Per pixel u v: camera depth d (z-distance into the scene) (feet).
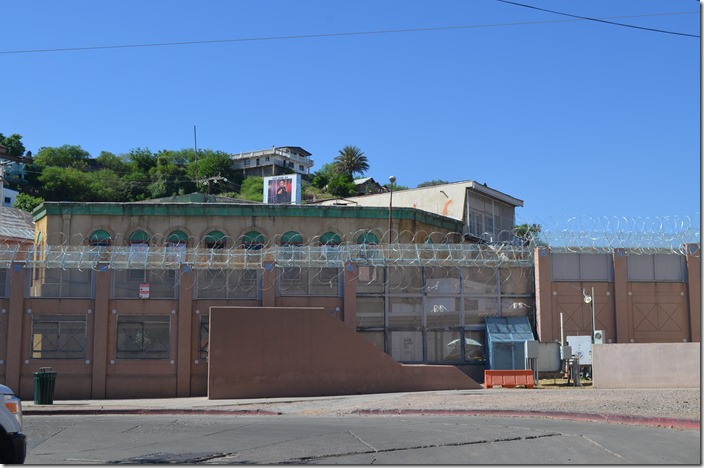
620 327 95.04
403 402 69.10
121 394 87.40
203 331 89.92
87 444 45.91
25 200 272.72
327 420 58.95
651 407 52.95
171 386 87.97
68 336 88.33
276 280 91.45
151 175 367.66
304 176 447.01
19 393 86.22
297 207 126.21
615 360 82.74
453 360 93.91
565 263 96.48
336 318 86.58
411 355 93.56
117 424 57.57
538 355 87.61
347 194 372.79
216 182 358.84
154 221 124.88
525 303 96.37
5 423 33.47
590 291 95.96
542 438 40.78
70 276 89.30
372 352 86.28
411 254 96.12
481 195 157.58
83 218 124.47
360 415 64.39
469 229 149.79
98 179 339.57
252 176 432.66
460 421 53.06
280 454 39.65
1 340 87.10
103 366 87.56
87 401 83.46
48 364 87.30
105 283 89.25
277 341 85.10
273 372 84.43
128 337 88.84
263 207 125.90
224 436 48.16
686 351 81.10
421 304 94.89
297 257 93.40
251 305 90.74
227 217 125.59
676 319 96.07
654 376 81.30
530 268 97.09
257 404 76.33
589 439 39.58
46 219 124.67
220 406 74.69
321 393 84.74
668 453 35.29
